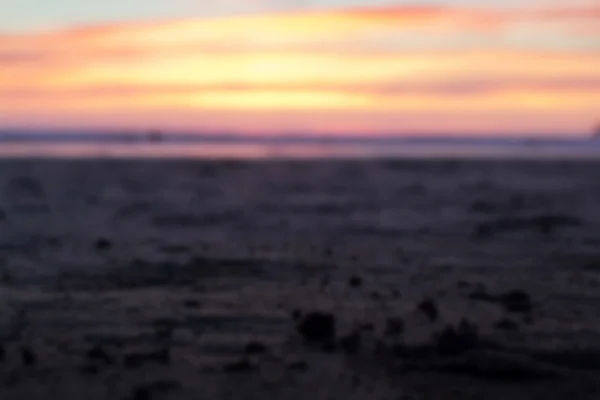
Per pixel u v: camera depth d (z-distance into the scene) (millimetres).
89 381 4820
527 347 5520
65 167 32156
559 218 13422
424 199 17312
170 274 8211
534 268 8523
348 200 17031
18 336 5844
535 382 4859
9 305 6828
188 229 11961
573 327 6066
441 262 8883
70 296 7160
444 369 5082
